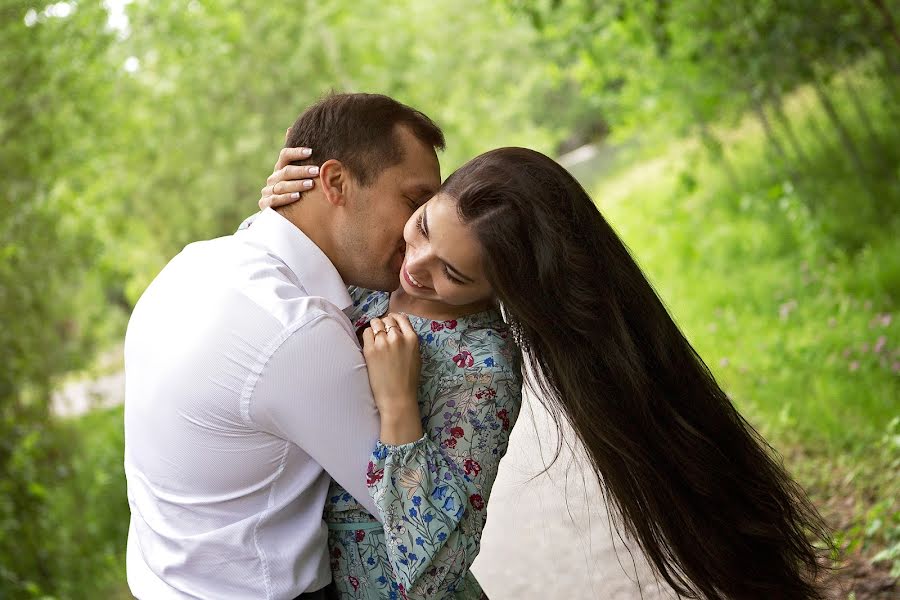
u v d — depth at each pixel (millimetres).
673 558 2178
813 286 6363
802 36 6992
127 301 13672
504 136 17469
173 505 1955
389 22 15844
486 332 2008
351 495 1964
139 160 12383
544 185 1905
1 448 6574
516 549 4039
